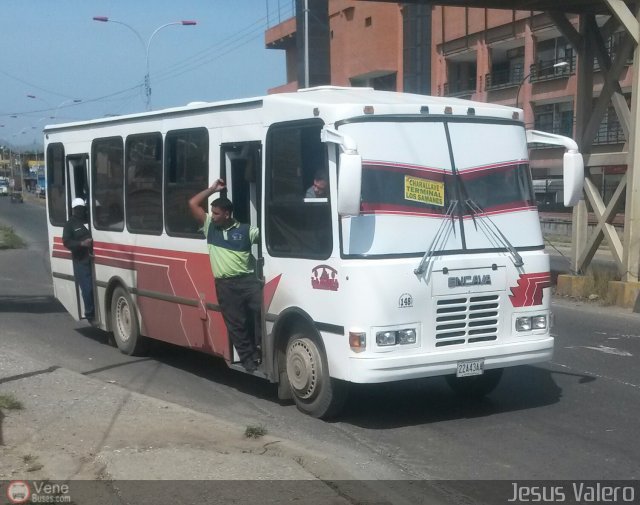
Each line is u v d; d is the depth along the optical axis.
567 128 37.75
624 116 15.84
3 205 78.06
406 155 7.44
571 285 16.33
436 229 7.47
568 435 7.47
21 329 13.28
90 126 11.51
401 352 7.20
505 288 7.75
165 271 9.89
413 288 7.23
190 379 9.81
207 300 9.11
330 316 7.35
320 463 6.36
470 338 7.57
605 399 8.73
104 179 11.23
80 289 12.02
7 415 7.42
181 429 7.09
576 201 8.08
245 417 8.08
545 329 8.06
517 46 39.84
